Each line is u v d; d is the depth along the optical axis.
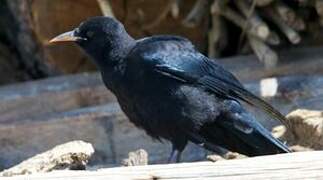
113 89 10.32
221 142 10.22
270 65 12.83
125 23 14.04
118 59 10.22
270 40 12.95
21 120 12.91
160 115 10.04
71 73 14.80
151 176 8.09
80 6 14.05
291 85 12.40
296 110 11.04
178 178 8.07
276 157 8.12
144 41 10.41
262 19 13.15
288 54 13.09
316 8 12.81
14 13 15.83
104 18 10.43
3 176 8.80
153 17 13.99
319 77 12.50
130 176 8.11
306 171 7.93
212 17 13.71
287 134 10.80
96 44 10.34
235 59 13.38
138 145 12.38
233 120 10.04
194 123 10.02
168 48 10.23
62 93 13.20
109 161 12.43
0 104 13.20
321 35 13.34
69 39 10.53
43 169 9.23
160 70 10.00
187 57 10.22
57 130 12.59
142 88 10.05
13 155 12.62
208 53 14.18
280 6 12.89
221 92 10.15
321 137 10.38
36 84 13.70
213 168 8.06
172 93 9.99
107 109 12.61
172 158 10.13
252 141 10.05
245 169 8.02
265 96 12.35
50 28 14.43
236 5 13.34
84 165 9.28
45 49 14.72
